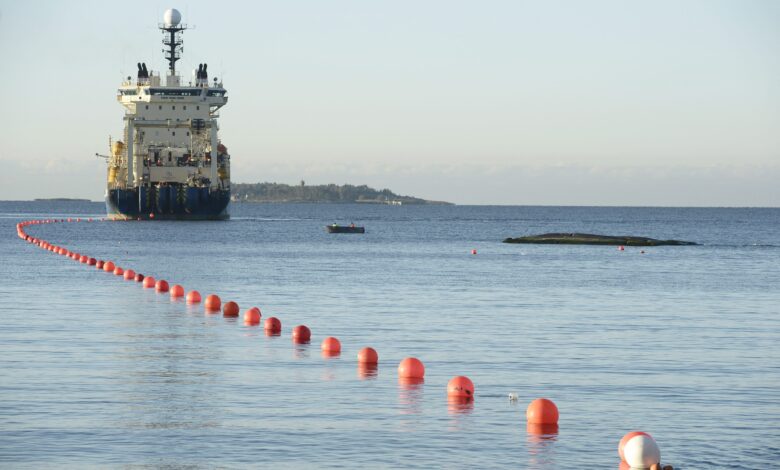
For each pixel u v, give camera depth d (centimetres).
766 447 3988
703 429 4284
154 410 4500
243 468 3594
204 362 5872
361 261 16688
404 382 5303
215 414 4434
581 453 3875
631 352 6456
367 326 7769
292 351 6362
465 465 3681
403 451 3856
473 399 4862
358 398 4844
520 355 6300
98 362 5806
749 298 10562
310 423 4291
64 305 9031
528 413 4366
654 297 10600
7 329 7269
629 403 4816
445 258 17838
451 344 6775
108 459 3688
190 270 14175
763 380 5456
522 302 9869
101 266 13862
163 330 7344
